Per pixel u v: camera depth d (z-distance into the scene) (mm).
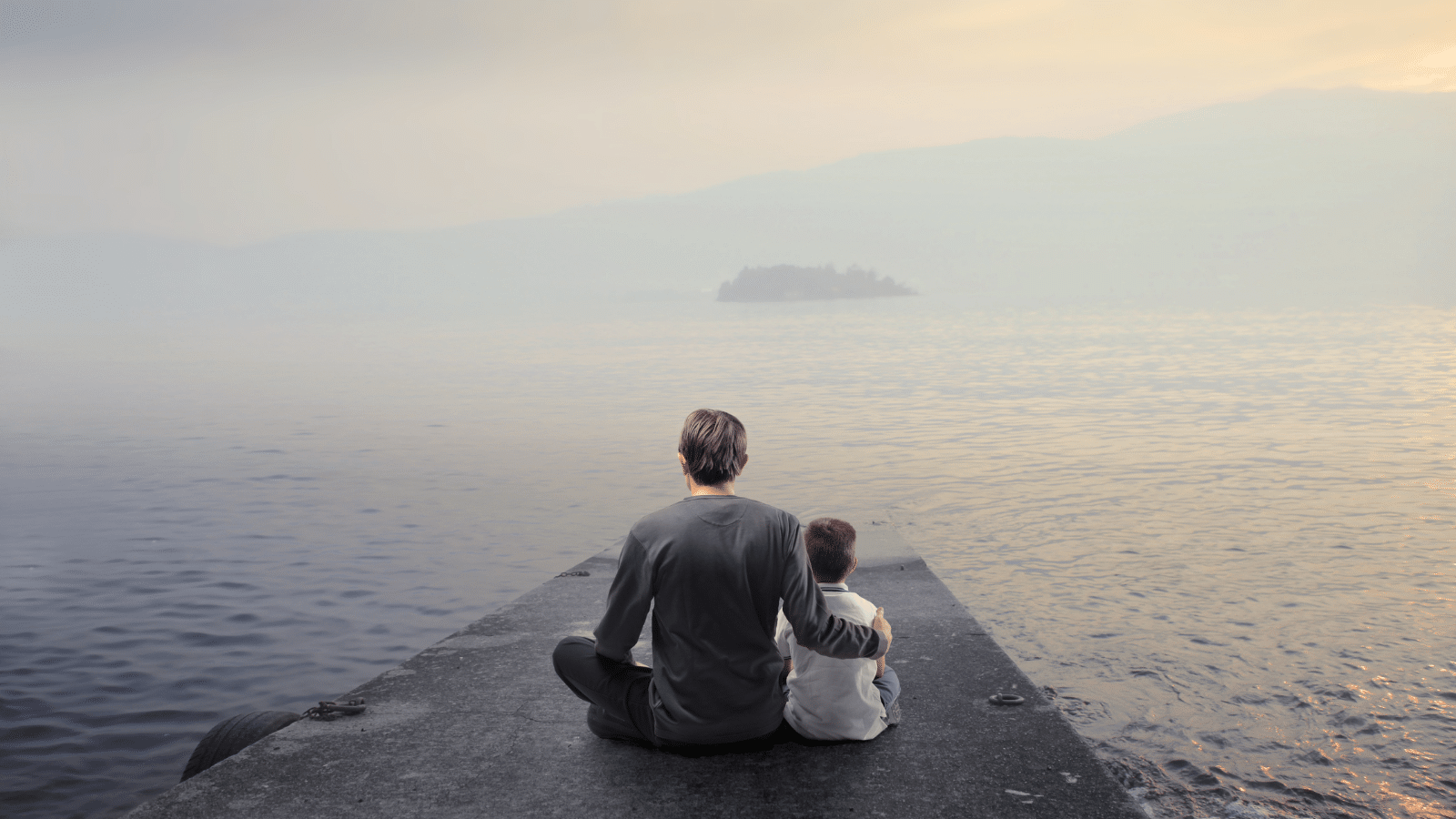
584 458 16453
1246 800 3611
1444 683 4867
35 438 19766
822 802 2695
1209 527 9422
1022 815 2604
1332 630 5902
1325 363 30656
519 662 4199
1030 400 23641
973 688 3748
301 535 10648
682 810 2652
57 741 5109
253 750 3197
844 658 2902
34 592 8281
